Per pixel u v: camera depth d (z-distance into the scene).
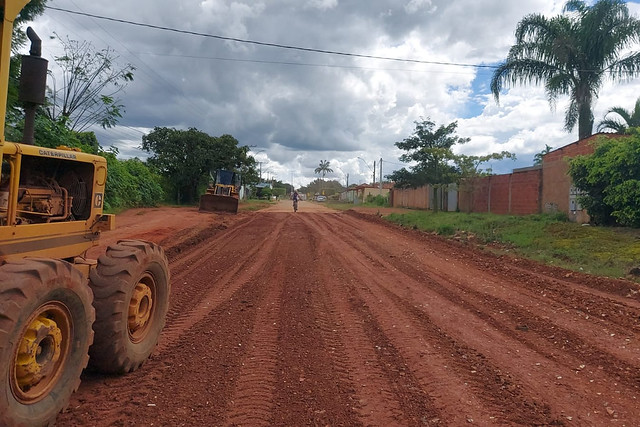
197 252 13.79
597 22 22.17
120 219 21.80
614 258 11.87
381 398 4.41
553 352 5.77
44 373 3.56
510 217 21.38
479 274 10.83
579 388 4.72
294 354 5.54
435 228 20.23
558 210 20.98
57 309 3.70
